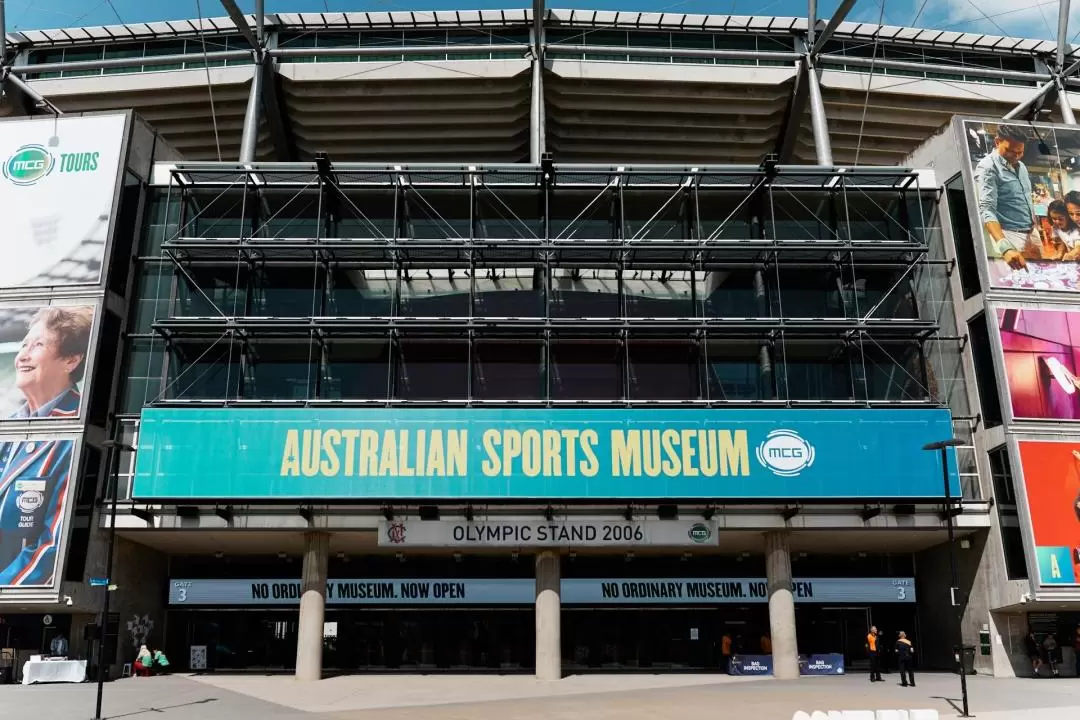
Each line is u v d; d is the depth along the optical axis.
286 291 35.59
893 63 46.12
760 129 49.22
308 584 32.16
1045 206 34.97
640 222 36.56
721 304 35.78
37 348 32.66
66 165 34.59
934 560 36.97
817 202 36.88
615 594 37.19
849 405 33.62
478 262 35.50
